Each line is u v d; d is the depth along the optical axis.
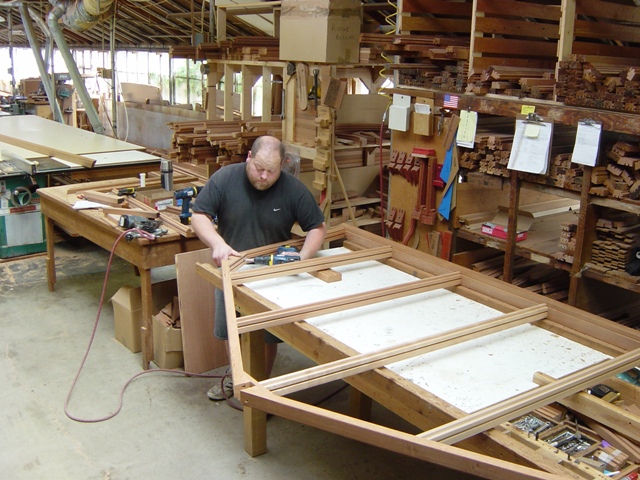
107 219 3.40
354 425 1.39
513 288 2.31
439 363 1.79
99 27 10.09
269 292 2.32
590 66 2.61
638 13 3.23
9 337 3.68
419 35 3.58
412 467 2.64
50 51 7.60
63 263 4.90
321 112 4.02
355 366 1.70
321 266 2.54
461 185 3.34
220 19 5.23
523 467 1.28
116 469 2.58
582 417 1.66
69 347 3.59
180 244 3.29
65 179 5.03
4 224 4.82
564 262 2.88
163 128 8.16
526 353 1.89
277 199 2.79
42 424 2.86
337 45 3.94
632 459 1.50
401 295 2.29
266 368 3.01
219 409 3.03
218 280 2.40
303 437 2.83
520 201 3.59
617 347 1.92
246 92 4.97
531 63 3.37
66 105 8.94
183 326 3.25
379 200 4.54
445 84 3.29
